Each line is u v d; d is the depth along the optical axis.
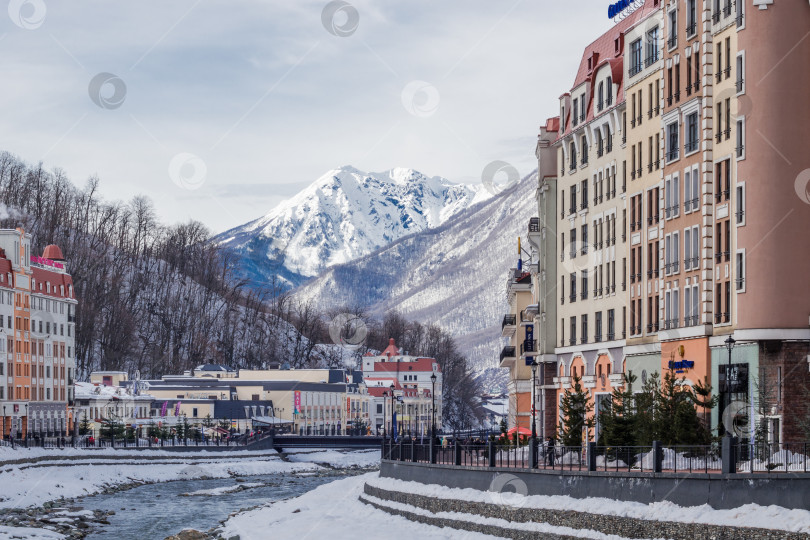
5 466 112.88
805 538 43.03
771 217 68.62
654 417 63.88
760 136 69.00
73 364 188.25
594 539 53.84
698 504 48.84
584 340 100.06
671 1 80.88
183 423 176.88
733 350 71.44
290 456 182.00
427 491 74.69
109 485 124.56
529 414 124.06
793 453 49.38
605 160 96.31
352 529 72.56
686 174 78.38
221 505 101.81
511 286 128.00
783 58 68.69
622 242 92.19
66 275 188.88
